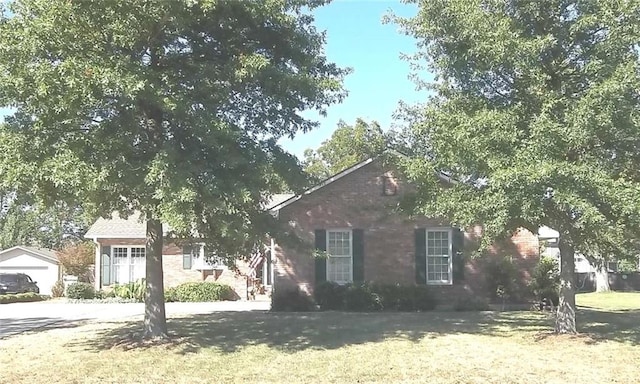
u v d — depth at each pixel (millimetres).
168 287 29281
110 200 12633
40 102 10641
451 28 13273
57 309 24625
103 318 19984
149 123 12594
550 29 13367
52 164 10414
